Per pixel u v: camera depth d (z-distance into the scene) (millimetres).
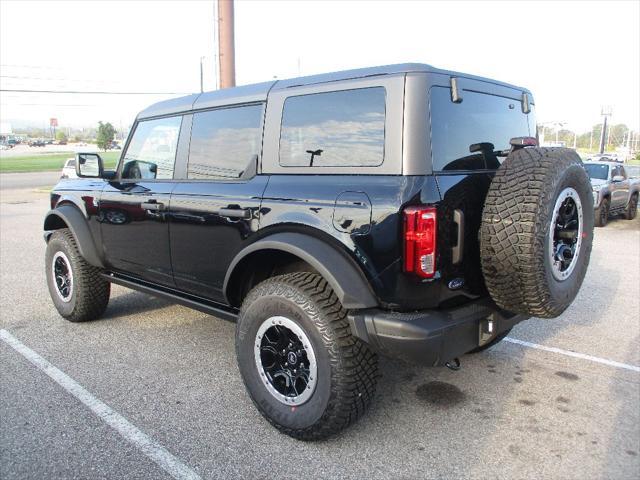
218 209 3490
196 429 3195
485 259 2773
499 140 3402
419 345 2633
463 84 3066
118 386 3752
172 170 4074
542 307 2770
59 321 5176
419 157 2715
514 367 4133
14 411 3389
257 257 3441
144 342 4613
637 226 12961
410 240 2631
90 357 4273
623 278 7125
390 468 2818
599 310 5637
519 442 3068
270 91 3410
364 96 2910
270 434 3146
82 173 4535
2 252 8906
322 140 3082
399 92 2775
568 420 3320
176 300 4078
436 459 2900
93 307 4980
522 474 2768
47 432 3143
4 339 4672
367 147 2871
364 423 3275
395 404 3523
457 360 3158
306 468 2816
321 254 2844
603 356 4355
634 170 31281
